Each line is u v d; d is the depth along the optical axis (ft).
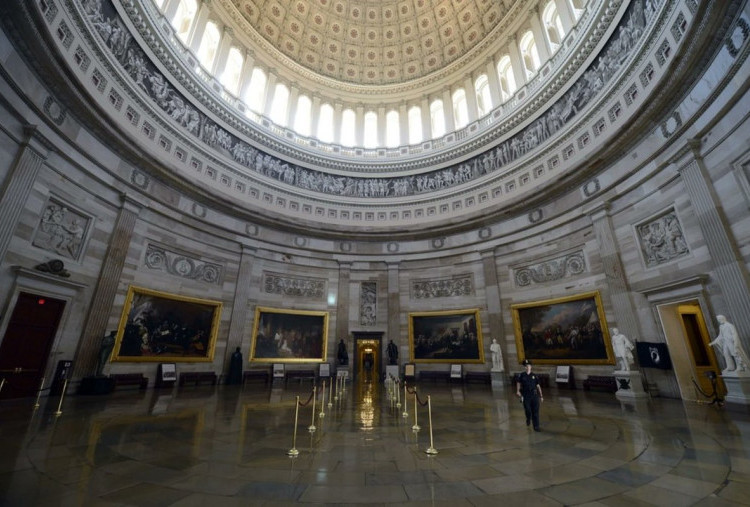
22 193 34.45
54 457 17.22
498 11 81.46
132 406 33.42
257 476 15.31
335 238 77.46
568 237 55.88
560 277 56.54
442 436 22.74
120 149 47.57
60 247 40.01
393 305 74.02
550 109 62.85
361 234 76.89
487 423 26.91
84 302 42.88
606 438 21.67
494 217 66.69
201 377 55.83
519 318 61.57
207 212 62.44
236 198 68.54
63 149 39.73
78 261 42.14
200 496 13.07
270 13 86.33
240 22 80.23
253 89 82.64
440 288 72.49
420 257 75.51
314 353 70.59
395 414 30.96
